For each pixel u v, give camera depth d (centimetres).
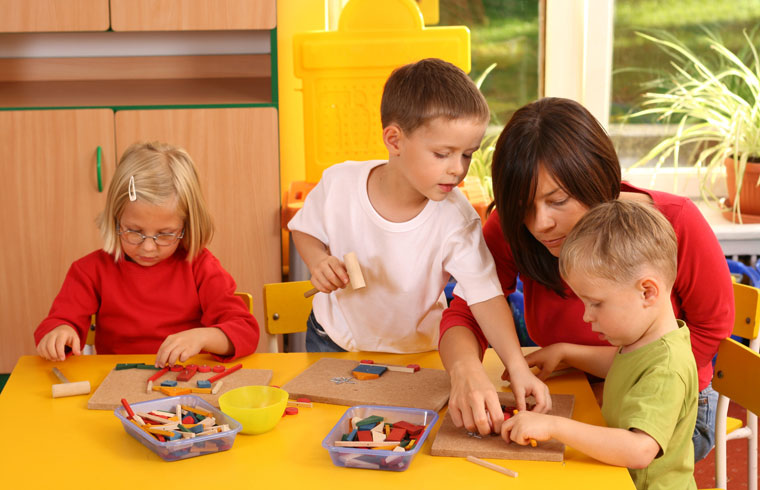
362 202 135
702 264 123
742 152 240
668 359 97
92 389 116
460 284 127
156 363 122
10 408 109
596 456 92
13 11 215
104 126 218
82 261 145
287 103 254
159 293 145
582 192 111
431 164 117
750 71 258
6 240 222
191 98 230
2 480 89
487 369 123
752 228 230
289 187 242
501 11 260
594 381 129
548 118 112
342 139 229
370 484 88
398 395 110
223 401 105
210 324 143
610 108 267
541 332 136
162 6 216
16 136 217
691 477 103
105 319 146
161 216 135
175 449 92
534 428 93
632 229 97
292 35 240
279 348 242
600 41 260
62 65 255
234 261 227
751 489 158
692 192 269
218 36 257
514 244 121
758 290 138
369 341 141
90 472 91
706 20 259
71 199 221
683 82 263
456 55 223
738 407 249
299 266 221
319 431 101
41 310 227
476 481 88
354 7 221
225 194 224
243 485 88
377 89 225
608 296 98
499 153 114
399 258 133
